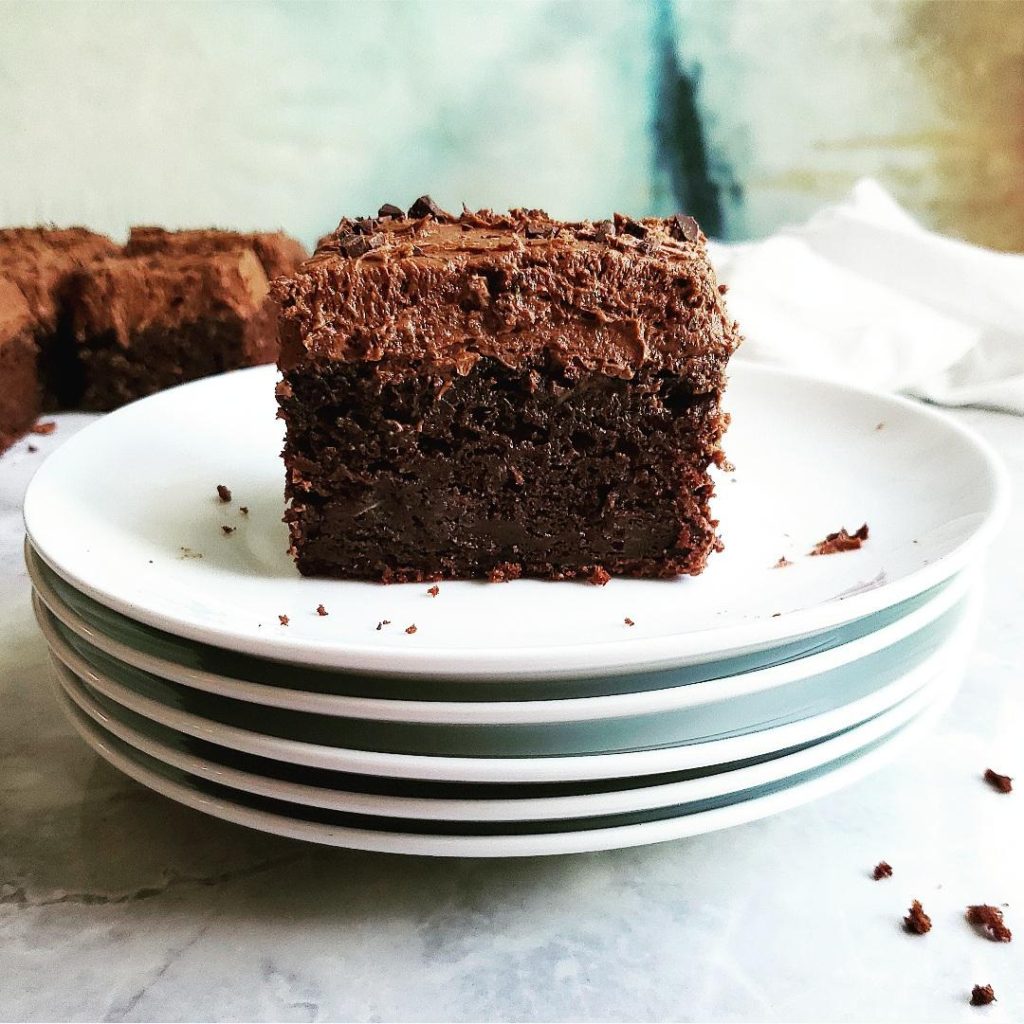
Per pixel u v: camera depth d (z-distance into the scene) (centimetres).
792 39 53
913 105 55
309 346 22
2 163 49
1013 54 53
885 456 25
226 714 17
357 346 22
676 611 21
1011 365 38
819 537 23
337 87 51
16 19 46
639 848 19
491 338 22
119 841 19
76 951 17
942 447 25
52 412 40
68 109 48
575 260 22
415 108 52
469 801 16
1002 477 22
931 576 18
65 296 40
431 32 51
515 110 53
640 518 23
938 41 53
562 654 16
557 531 23
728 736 17
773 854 18
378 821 17
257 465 26
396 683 16
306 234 53
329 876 18
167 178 51
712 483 23
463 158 53
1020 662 23
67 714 19
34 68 47
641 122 54
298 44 50
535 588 23
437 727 16
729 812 17
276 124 51
